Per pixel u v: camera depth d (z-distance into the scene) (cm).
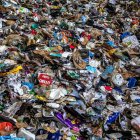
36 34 1133
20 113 686
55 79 845
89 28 1314
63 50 1048
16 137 599
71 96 775
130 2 1792
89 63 974
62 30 1230
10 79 798
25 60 920
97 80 876
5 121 647
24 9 1389
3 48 974
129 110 762
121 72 959
